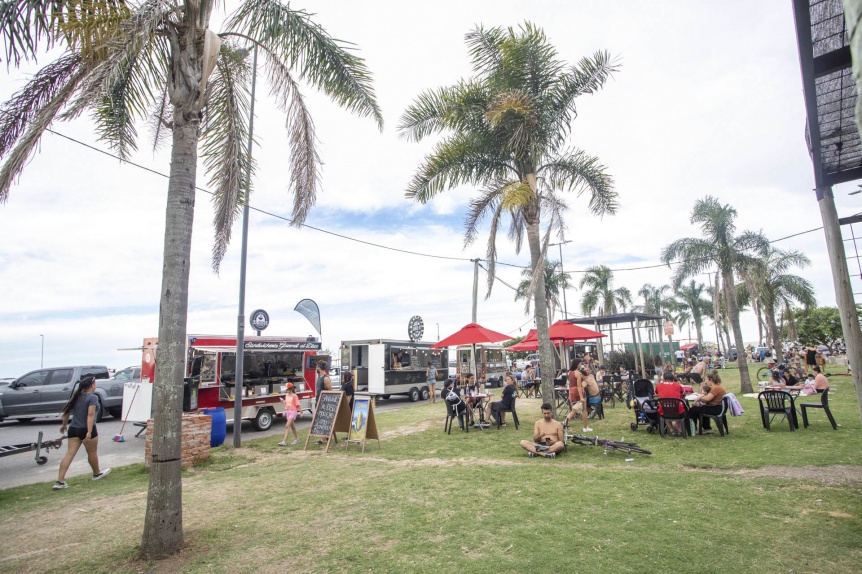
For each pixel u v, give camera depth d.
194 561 4.55
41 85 6.14
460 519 5.39
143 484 7.85
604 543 4.52
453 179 13.18
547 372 12.07
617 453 8.73
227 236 7.68
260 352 14.82
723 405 10.05
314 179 7.60
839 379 21.25
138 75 6.75
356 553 4.60
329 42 6.96
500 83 12.27
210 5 5.47
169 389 4.92
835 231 6.15
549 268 34.41
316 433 10.66
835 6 4.07
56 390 16.72
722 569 3.94
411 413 17.50
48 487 7.82
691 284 49.84
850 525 4.77
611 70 12.13
